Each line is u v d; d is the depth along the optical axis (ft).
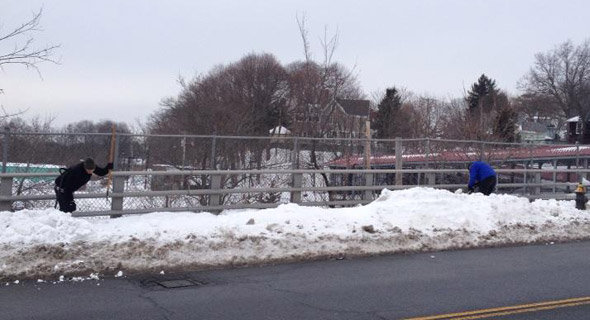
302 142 53.36
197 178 47.73
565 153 74.28
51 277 27.30
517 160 68.33
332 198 54.08
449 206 41.96
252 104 135.95
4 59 46.91
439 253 35.91
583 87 269.64
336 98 85.10
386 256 34.60
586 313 22.41
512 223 42.29
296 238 34.27
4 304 23.02
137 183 42.52
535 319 21.52
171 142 45.70
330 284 27.22
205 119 101.71
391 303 23.73
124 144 42.86
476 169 49.98
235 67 171.12
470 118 96.99
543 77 280.92
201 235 32.78
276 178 50.03
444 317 21.67
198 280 27.86
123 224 35.99
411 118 126.62
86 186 41.39
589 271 30.71
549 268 31.42
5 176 35.81
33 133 37.96
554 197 61.77
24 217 31.86
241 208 43.88
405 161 60.29
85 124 138.82
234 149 49.01
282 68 168.86
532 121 260.42
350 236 35.63
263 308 22.91
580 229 43.86
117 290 25.57
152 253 30.22
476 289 26.32
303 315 21.94
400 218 39.78
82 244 30.04
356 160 55.93
